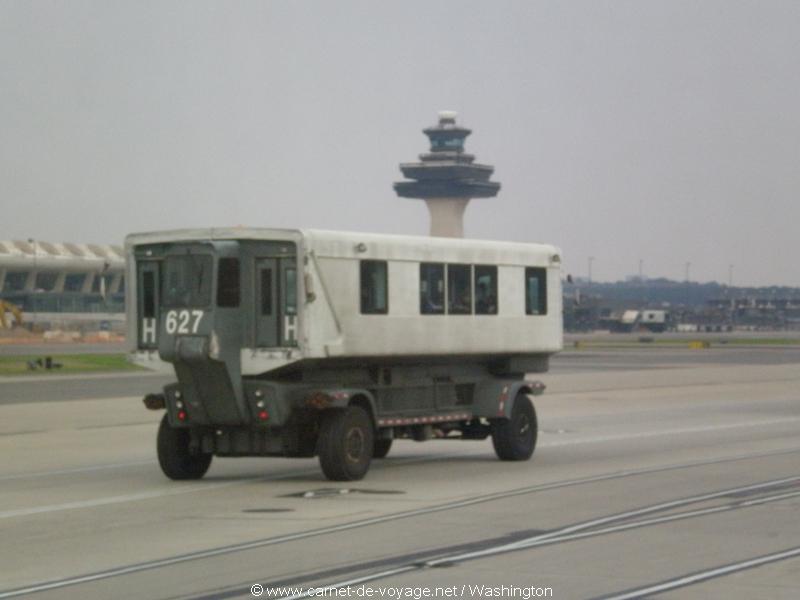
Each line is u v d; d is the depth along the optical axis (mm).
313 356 59094
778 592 33906
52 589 35719
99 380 173125
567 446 80188
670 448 78438
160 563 39656
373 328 62406
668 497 54312
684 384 157250
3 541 44469
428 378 68000
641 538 43188
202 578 36969
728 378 170750
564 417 105938
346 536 44438
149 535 45531
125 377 182750
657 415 108188
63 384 161125
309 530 46000
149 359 62219
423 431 67750
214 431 62125
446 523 47219
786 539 42938
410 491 57500
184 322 59250
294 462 73000
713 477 62125
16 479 64250
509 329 70875
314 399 59281
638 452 75938
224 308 59344
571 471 65688
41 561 40375
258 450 61750
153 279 62312
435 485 59812
